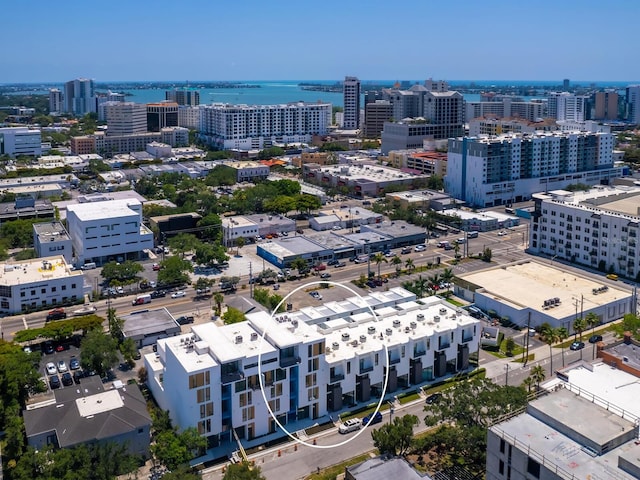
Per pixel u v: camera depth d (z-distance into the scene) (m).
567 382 119.25
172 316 191.75
